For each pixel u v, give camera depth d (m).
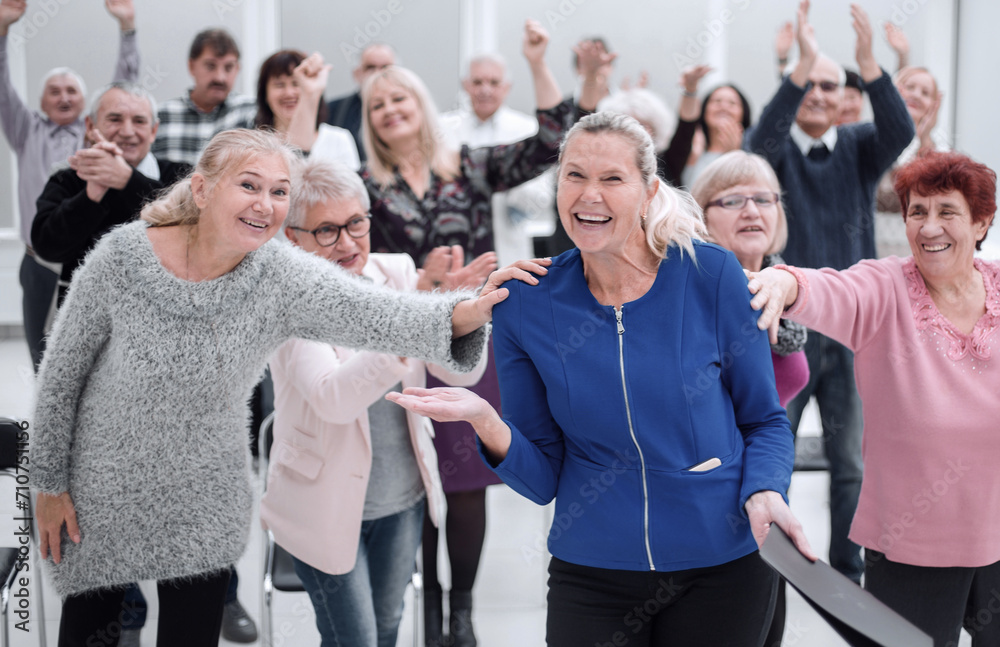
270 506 1.72
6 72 3.07
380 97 2.71
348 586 1.69
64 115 3.07
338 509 1.65
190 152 3.00
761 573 1.33
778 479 1.27
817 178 2.88
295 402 1.70
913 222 1.59
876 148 2.86
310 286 1.49
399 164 2.75
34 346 2.83
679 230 1.30
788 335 1.68
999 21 3.90
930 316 1.58
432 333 1.45
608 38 4.46
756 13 4.39
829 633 2.29
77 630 1.55
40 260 2.79
